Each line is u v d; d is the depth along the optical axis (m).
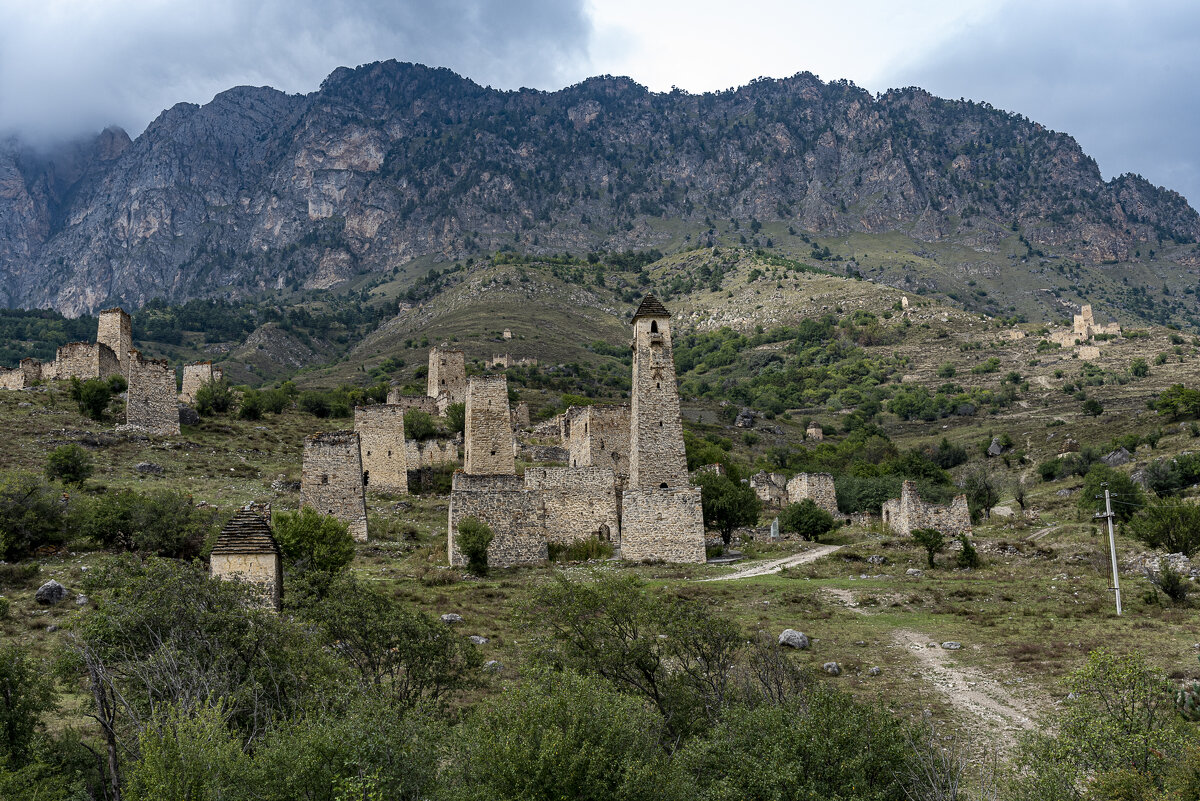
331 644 26.00
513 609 30.00
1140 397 178.88
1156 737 20.97
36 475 55.88
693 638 26.66
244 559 27.12
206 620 23.36
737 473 89.81
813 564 55.38
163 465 69.38
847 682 32.25
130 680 22.08
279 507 60.53
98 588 27.86
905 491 68.50
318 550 41.69
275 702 22.44
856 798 20.14
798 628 39.53
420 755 19.56
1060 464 114.06
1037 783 21.02
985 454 141.38
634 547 55.34
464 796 18.84
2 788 18.84
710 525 66.19
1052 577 51.12
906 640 38.00
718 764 21.58
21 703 22.17
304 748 18.70
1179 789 19.02
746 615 41.41
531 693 21.80
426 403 113.00
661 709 25.53
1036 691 30.70
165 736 18.44
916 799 20.59
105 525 46.50
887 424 196.50
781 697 24.92
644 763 20.17
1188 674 30.05
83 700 26.31
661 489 56.34
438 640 25.86
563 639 28.38
